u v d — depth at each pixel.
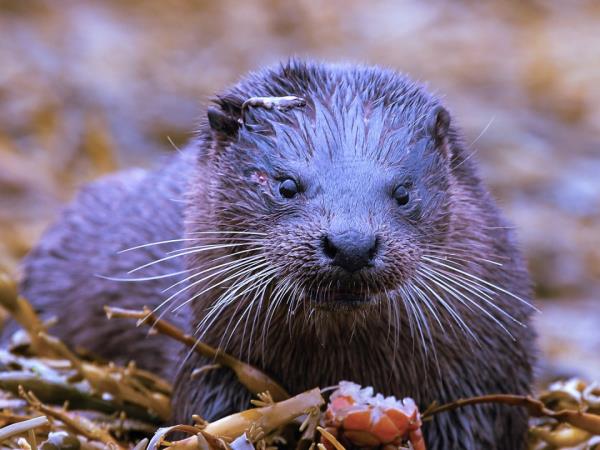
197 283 10.07
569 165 22.31
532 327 10.91
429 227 9.58
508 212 20.58
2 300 11.86
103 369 11.30
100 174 20.28
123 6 27.08
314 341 9.91
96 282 12.85
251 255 9.65
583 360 15.87
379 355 10.00
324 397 10.15
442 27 27.02
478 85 24.56
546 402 10.87
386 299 9.58
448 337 9.98
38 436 9.95
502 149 22.34
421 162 9.63
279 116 9.77
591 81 25.03
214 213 9.94
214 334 10.13
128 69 23.94
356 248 8.83
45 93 22.20
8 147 20.36
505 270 10.44
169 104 22.83
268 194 9.50
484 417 10.23
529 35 26.92
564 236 19.95
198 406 10.26
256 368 10.07
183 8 27.17
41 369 11.02
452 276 9.75
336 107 9.70
